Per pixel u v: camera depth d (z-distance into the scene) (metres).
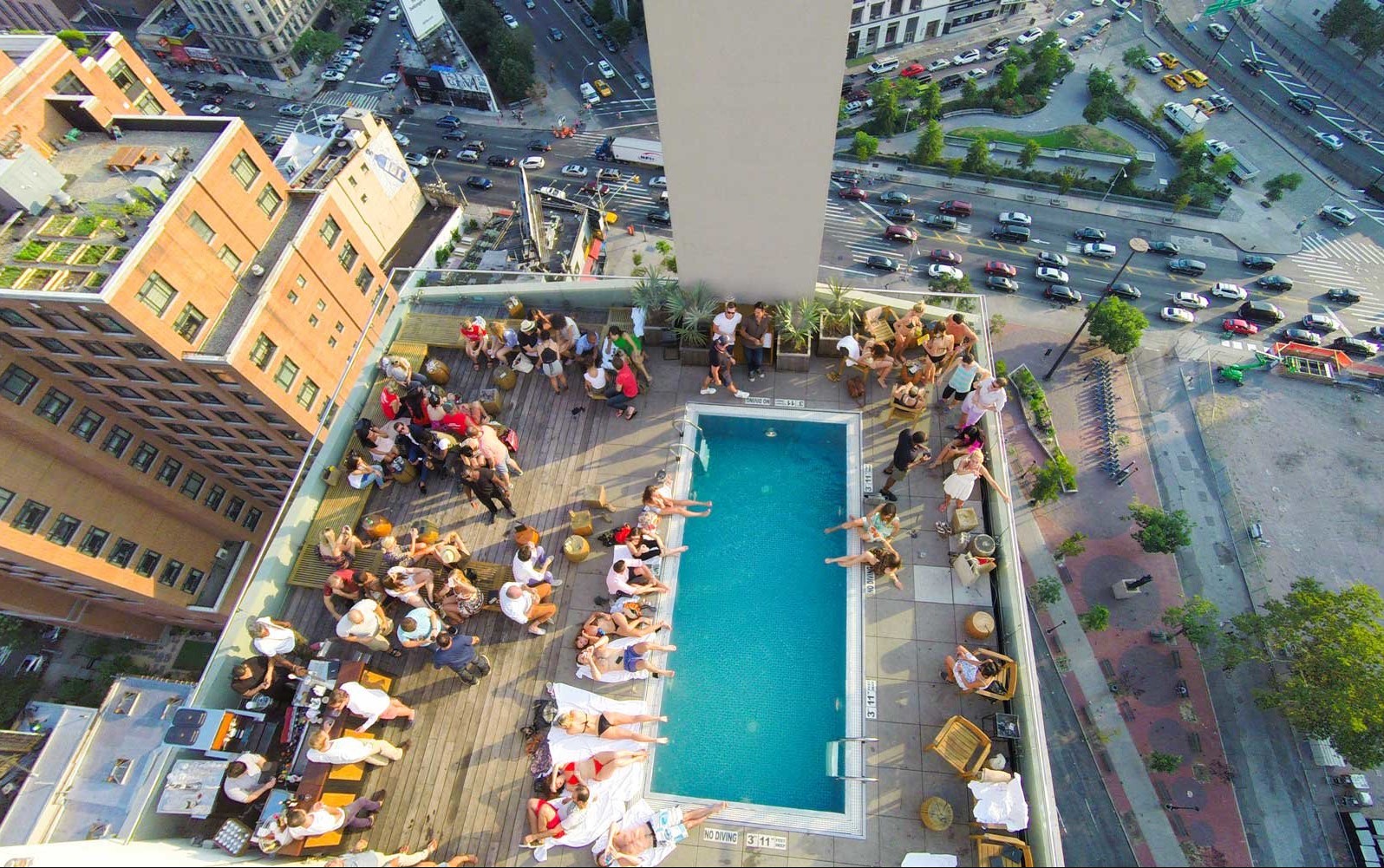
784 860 11.89
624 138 76.06
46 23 95.00
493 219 68.94
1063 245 66.94
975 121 77.06
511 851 12.31
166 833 13.20
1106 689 45.28
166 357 33.38
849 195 70.62
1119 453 55.06
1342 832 40.22
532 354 17.47
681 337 17.19
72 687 46.94
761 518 15.90
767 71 11.91
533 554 14.12
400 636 12.97
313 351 40.59
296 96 88.00
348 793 12.73
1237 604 48.16
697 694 13.80
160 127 36.81
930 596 14.20
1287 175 67.44
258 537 51.41
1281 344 59.34
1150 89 79.62
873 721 12.95
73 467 37.12
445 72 80.56
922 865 11.27
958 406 16.56
